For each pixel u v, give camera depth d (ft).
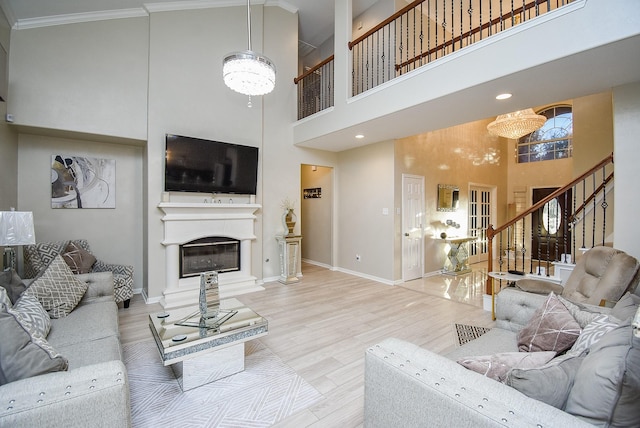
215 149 14.26
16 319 4.17
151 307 12.37
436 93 10.06
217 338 6.91
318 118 15.61
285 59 17.37
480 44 8.91
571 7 7.22
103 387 3.56
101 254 13.51
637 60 7.52
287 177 17.57
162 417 5.88
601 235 14.53
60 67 11.14
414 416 3.55
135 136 12.63
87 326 7.15
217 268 14.64
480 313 11.87
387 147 16.83
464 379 3.44
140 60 12.78
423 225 18.37
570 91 9.52
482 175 23.50
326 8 17.70
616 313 5.23
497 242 25.34
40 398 3.30
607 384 2.88
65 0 10.31
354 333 9.91
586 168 16.39
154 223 13.05
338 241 20.30
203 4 14.23
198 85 14.12
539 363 3.90
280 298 13.80
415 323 10.80
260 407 6.21
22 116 10.44
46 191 12.26
